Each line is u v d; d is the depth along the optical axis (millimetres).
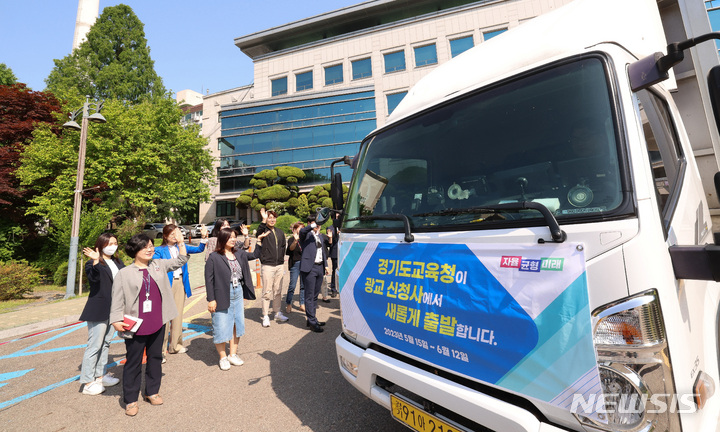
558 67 1808
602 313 1333
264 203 29188
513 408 1498
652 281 1296
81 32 41625
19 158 14758
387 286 2207
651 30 2236
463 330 1737
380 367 2111
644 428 1257
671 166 1979
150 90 28656
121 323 3143
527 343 1498
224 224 4387
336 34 34625
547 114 1783
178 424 3033
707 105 2555
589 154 1568
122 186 18766
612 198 1434
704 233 2143
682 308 1396
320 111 30766
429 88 2613
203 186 24297
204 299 8789
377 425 2855
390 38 29984
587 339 1341
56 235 12141
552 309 1441
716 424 1451
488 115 2061
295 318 6215
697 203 2146
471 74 2307
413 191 2336
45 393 3760
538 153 1762
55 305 8617
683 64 2676
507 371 1555
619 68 1613
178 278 4820
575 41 1825
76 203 10320
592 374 1317
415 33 29312
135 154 17953
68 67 25594
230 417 3098
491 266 1675
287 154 31344
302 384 3660
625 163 1443
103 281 3803
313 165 30594
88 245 11359
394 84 29500
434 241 1981
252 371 4051
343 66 31422
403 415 2010
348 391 3471
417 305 1986
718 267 1253
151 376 3408
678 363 1290
